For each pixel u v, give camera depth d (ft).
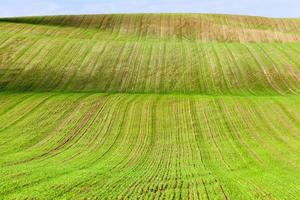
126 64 172.55
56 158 79.00
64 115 115.34
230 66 171.94
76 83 152.66
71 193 54.70
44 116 114.01
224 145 90.27
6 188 55.26
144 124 108.17
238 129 102.83
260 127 104.22
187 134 99.60
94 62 172.96
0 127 103.71
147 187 58.90
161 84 154.20
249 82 157.17
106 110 120.57
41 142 92.38
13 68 161.58
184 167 73.05
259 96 139.64
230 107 122.21
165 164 75.36
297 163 76.33
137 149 87.56
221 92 146.92
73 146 89.61
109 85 152.05
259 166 74.23
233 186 60.23
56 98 132.57
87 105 125.49
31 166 70.33
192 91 148.05
